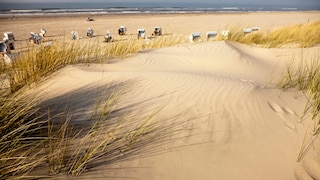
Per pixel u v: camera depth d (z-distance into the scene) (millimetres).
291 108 3193
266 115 2916
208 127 2600
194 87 3525
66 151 2014
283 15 44250
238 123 2705
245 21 30375
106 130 2426
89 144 2158
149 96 3266
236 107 2998
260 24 27359
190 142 2346
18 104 2680
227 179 1972
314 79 4035
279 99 3385
